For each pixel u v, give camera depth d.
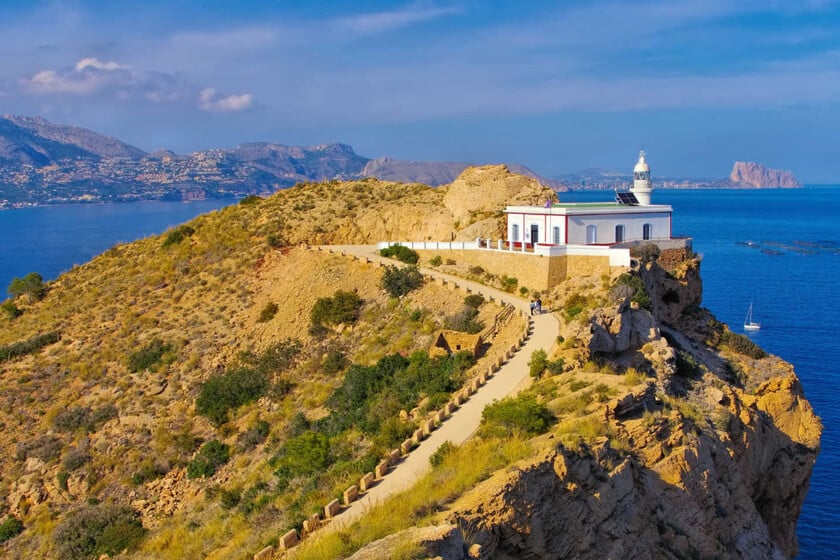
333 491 33.75
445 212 78.38
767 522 52.00
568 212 59.19
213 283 73.19
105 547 44.09
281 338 62.47
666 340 50.38
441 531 23.67
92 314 72.12
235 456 50.16
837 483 63.69
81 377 61.66
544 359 42.09
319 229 81.44
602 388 36.66
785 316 117.50
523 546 26.91
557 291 56.09
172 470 50.38
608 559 29.22
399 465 34.88
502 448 31.66
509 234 65.75
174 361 61.78
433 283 62.03
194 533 41.28
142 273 79.12
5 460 53.41
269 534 31.77
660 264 61.75
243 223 85.44
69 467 51.38
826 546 56.28
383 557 22.62
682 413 39.06
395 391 46.75
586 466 30.64
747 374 57.59
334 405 50.53
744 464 45.34
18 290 82.06
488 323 53.41
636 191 68.75
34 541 46.38
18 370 64.31
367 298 63.81
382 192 92.62
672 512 34.16
